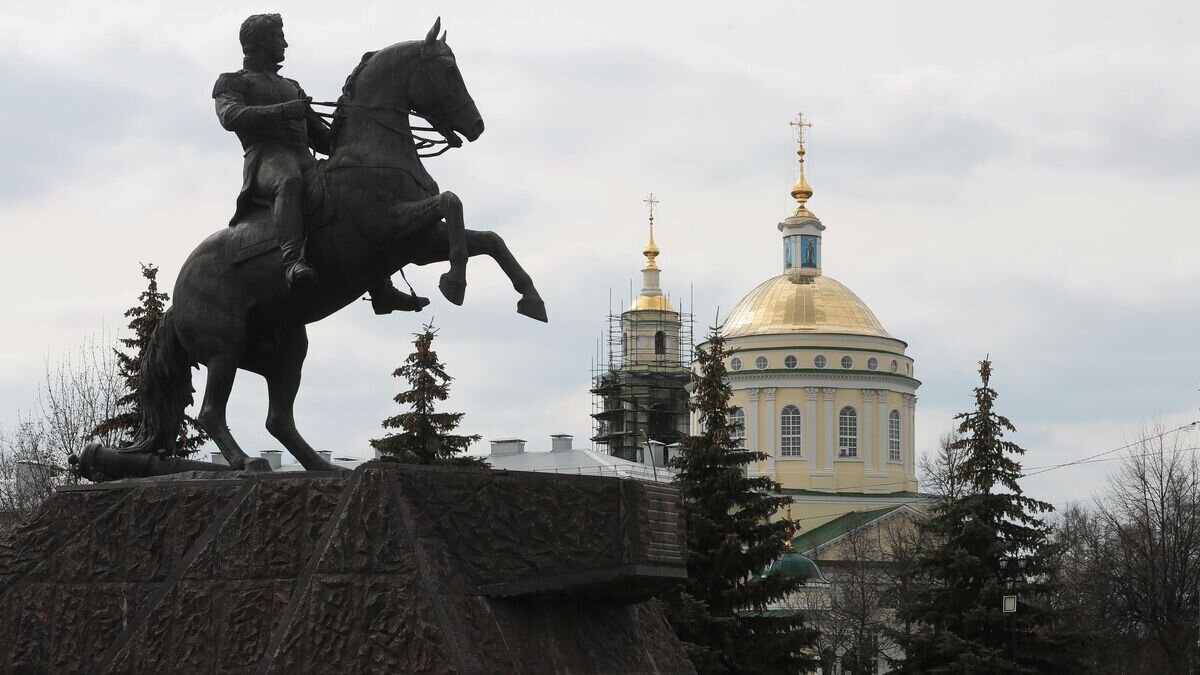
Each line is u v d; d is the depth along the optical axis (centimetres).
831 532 9881
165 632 1352
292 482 1342
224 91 1499
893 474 10550
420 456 3841
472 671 1230
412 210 1420
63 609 1401
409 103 1491
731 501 4150
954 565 4447
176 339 1521
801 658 4069
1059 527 7338
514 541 1301
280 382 1523
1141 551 5862
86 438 4094
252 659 1309
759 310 10906
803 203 11281
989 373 4653
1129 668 6012
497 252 1428
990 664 4344
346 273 1452
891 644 7356
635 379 11844
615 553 1319
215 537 1355
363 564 1280
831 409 10494
